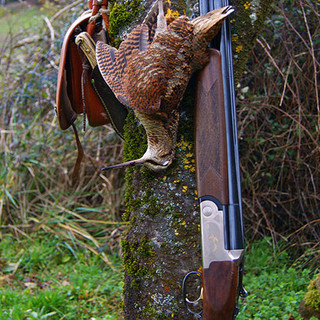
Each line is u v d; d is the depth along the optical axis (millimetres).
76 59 1759
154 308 1597
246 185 3664
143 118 1421
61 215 4336
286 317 2418
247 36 1620
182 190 1550
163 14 1404
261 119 3713
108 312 2926
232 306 1346
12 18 5227
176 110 1443
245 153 3719
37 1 5184
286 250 3525
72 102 1840
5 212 4430
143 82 1336
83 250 3988
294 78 3297
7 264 3773
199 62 1393
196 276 1554
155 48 1344
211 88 1390
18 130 4570
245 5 1597
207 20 1361
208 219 1378
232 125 1389
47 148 4488
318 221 3463
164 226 1572
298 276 3074
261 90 3732
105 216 4301
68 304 3053
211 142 1388
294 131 3477
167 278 1576
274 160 3576
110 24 1637
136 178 1642
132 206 1650
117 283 3340
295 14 3475
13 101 4637
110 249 3934
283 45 3504
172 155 1494
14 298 3043
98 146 4359
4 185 4418
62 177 4500
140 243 1624
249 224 3734
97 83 1642
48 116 4621
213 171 1378
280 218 3695
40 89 4547
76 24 1664
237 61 1621
